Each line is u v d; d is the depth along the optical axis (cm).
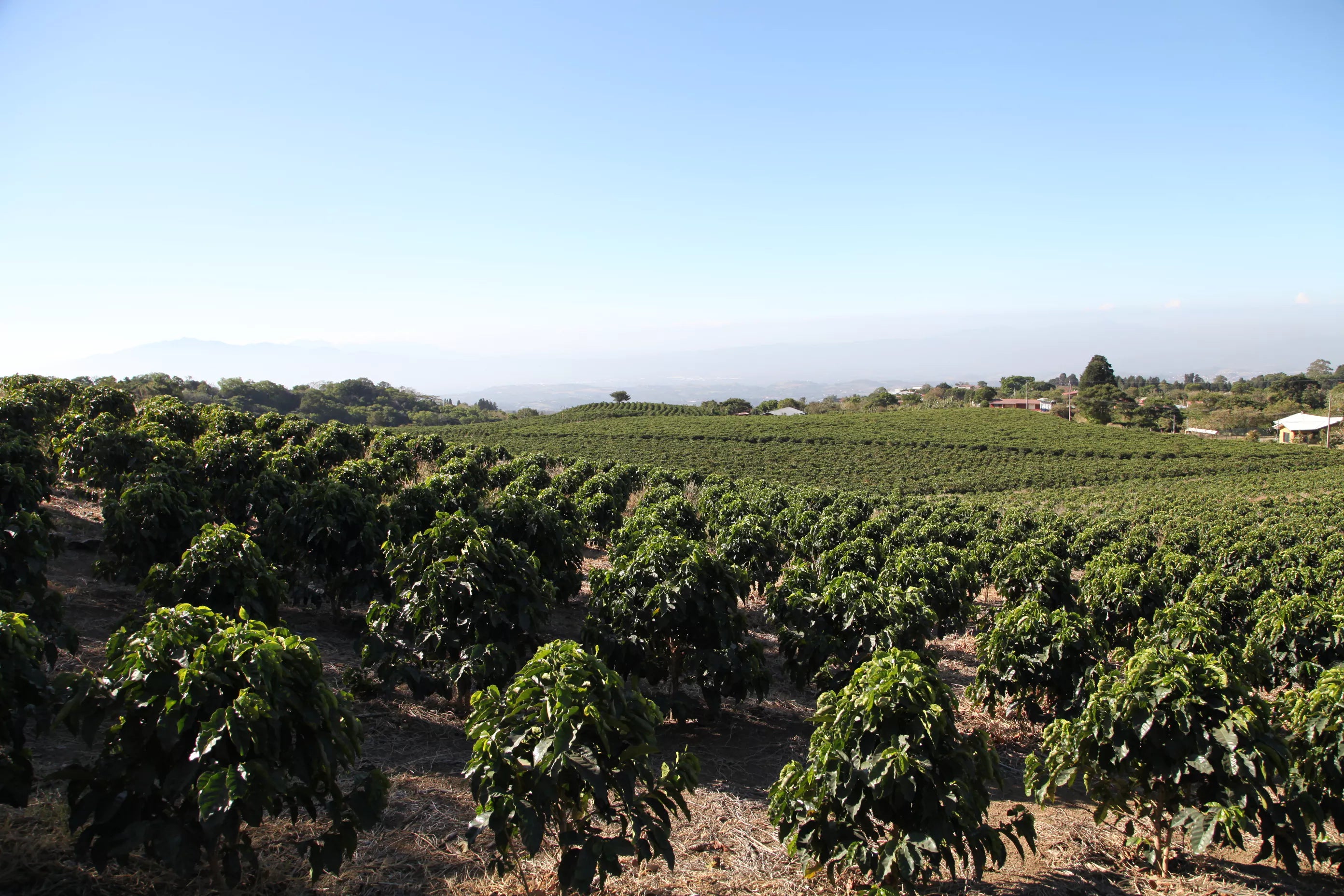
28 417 1733
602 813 471
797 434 7744
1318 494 4484
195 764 387
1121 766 560
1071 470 6206
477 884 488
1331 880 598
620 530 1342
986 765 520
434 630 720
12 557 671
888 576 1189
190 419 2212
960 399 14238
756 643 839
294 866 478
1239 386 18338
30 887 407
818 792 506
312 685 427
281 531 999
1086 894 548
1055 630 875
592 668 489
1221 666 592
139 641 418
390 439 2717
